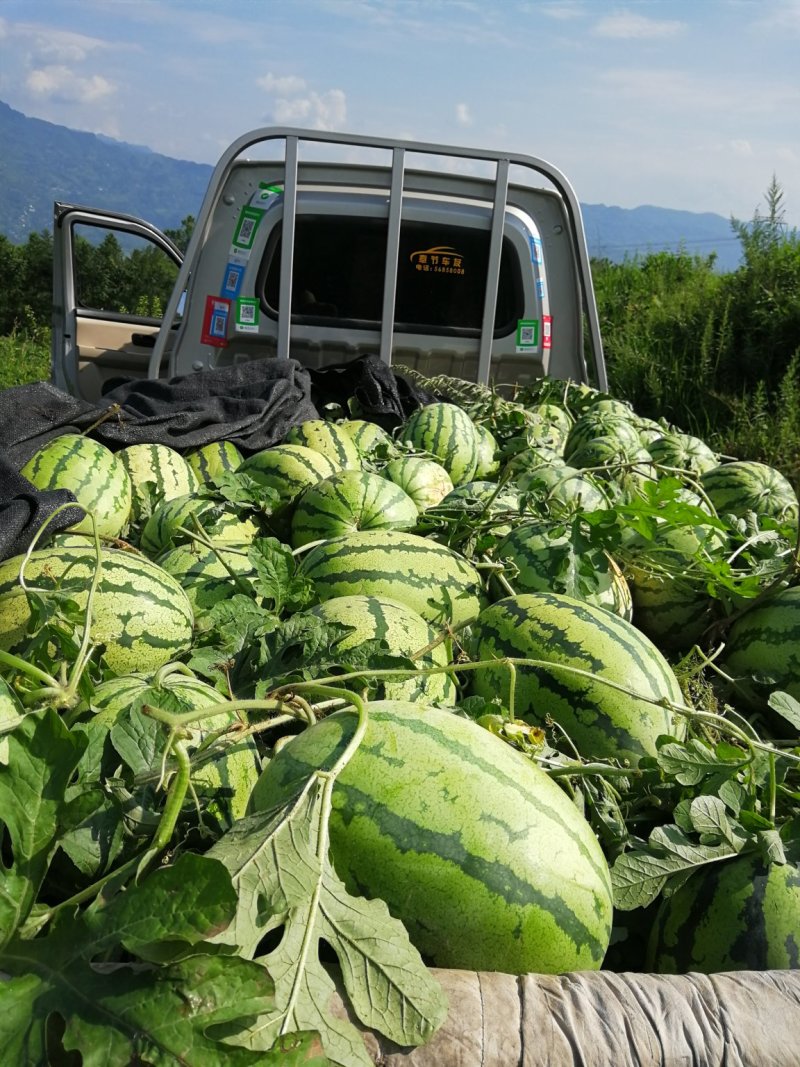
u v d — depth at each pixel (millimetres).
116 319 8594
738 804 2027
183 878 1293
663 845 1902
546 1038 1370
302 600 2676
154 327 8727
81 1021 1251
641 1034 1396
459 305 6699
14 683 1956
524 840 1633
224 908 1262
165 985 1249
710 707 2756
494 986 1448
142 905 1302
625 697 2357
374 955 1424
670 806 2152
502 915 1589
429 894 1592
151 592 2604
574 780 2146
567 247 6793
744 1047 1406
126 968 1287
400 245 6570
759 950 1820
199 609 2912
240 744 1939
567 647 2449
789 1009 1477
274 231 6434
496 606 2672
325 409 5398
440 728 1746
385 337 6500
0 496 3037
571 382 6508
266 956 1379
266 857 1496
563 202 6707
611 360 14758
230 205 6445
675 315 14648
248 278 6477
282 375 5016
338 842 1630
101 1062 1208
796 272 13203
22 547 2898
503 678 2488
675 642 3318
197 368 6645
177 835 1722
